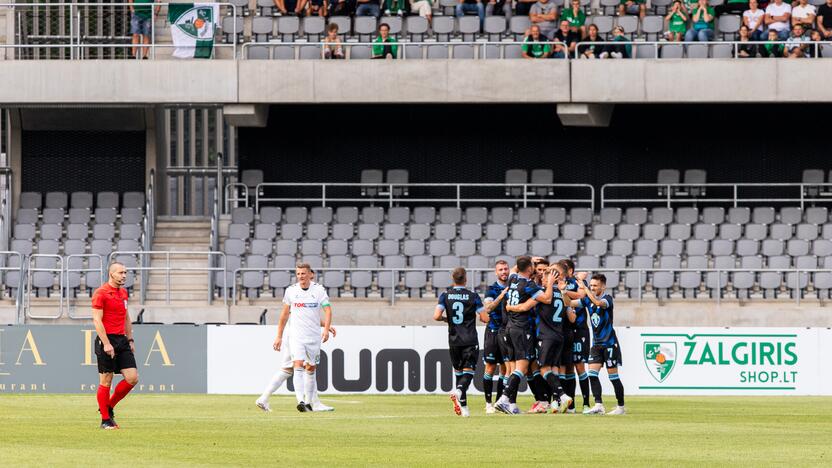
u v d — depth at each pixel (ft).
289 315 202.59
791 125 353.92
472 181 358.02
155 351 239.30
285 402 217.77
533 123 357.41
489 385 194.29
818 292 314.55
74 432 156.35
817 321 297.33
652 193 355.56
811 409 205.98
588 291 189.26
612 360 189.88
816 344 241.55
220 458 127.65
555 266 183.93
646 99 325.62
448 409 201.77
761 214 339.36
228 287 319.68
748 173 354.54
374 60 327.88
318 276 317.01
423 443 143.64
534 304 185.06
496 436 152.97
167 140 370.32
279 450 135.54
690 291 319.47
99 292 158.61
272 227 333.83
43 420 176.24
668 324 299.58
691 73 324.60
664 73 325.01
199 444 141.69
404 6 355.77
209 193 370.73
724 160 355.36
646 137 356.18
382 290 318.24
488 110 357.61
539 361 188.44
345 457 128.98
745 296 316.60
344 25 353.10
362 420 178.09
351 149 358.84
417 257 322.55
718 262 321.73
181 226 343.46
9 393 238.68
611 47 339.98
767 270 299.99
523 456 130.72
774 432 161.27
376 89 327.67
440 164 358.43
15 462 122.52
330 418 181.98
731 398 235.40
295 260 322.75
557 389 189.78
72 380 239.30
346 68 327.67
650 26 351.05
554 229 333.42
